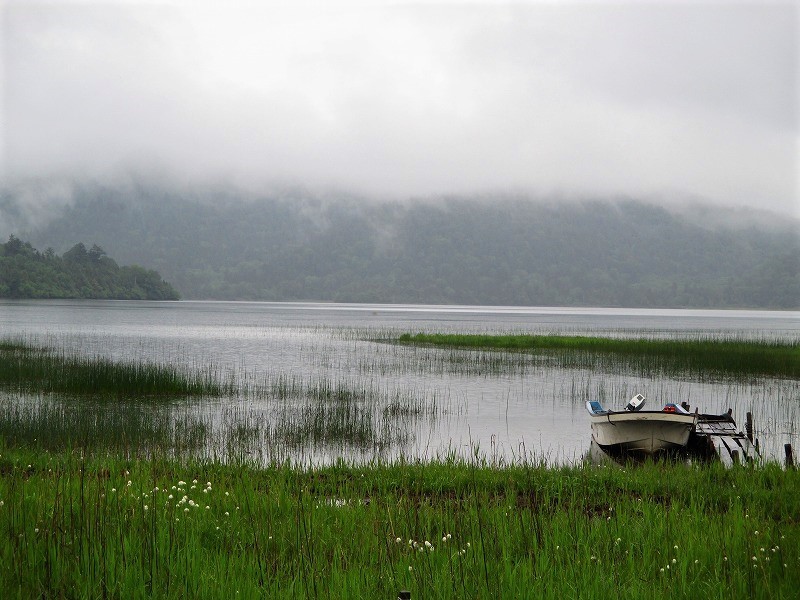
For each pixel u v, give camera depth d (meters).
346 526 9.45
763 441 22.50
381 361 45.53
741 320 170.88
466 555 8.27
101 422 21.58
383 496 12.20
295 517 9.66
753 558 7.99
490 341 58.94
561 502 12.02
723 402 30.27
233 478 13.05
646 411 19.09
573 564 8.14
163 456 15.17
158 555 7.51
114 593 6.86
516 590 7.24
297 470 13.77
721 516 10.39
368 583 7.34
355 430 22.53
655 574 8.08
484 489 12.76
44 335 64.44
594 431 21.12
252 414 25.00
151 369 32.09
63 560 7.36
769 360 42.72
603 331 93.25
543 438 22.16
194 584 7.09
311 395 29.84
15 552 7.30
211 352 51.16
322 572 7.54
